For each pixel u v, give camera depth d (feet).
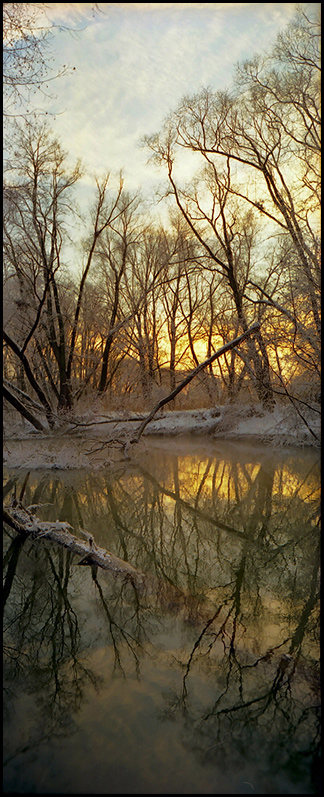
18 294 52.11
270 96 52.80
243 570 18.80
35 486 35.78
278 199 50.93
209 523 26.14
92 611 15.08
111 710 10.11
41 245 52.34
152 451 54.54
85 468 43.86
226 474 40.50
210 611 14.90
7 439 52.44
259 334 47.26
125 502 31.35
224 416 63.72
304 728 9.44
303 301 41.04
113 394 77.05
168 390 80.89
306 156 45.32
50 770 8.17
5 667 11.90
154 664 11.93
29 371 49.80
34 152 47.83
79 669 11.77
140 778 8.04
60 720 9.64
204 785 7.98
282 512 28.12
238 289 64.69
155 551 21.40
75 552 20.98
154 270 83.66
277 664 11.85
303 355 42.37
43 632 13.83
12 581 17.92
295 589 16.81
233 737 9.26
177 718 9.71
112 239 78.18
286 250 45.03
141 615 14.75
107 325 79.56
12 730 9.49
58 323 61.72
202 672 11.47
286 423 52.42
